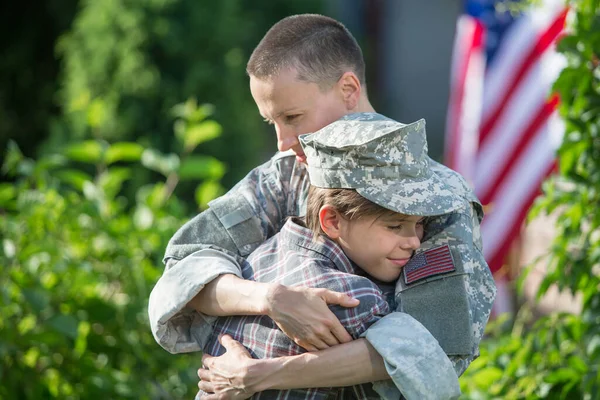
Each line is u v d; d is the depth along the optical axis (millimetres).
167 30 23062
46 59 28688
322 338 5312
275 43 5973
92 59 23047
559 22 11359
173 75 23453
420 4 34844
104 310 9789
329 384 5332
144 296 9930
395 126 5379
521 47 11711
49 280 10008
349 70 6035
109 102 22781
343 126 5488
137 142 22641
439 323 5441
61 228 10305
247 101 24750
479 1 12000
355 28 35562
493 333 10875
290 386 5371
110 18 23016
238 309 5621
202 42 23516
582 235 8492
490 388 8555
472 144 12141
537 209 8531
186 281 5852
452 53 34656
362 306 5395
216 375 5625
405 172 5332
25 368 9766
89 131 22469
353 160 5336
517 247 13180
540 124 11586
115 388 9836
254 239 6164
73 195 10562
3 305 9453
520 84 11727
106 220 10633
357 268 5699
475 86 12070
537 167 11602
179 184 22500
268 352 5555
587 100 7980
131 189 21875
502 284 12672
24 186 10578
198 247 6113
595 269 8750
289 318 5344
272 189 6281
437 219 5637
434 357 5191
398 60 35094
